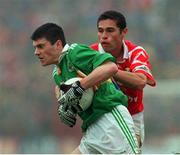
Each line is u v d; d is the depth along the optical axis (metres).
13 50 94.00
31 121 76.62
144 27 100.50
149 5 106.38
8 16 104.50
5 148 73.69
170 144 59.25
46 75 84.50
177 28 101.12
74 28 100.69
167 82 80.94
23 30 101.88
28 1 108.31
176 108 73.12
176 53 93.81
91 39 97.00
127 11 105.19
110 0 107.50
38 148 74.00
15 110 78.44
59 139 73.44
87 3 108.19
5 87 83.94
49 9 107.50
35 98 80.69
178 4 105.56
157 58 92.38
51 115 77.19
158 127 71.31
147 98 74.56
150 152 55.88
